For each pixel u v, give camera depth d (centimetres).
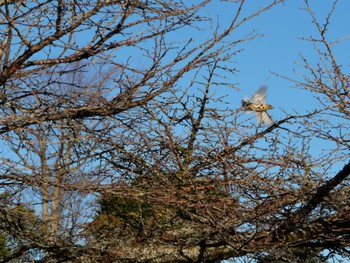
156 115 927
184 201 877
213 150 984
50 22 805
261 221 957
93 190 832
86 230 1003
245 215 938
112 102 825
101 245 1009
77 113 831
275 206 935
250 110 1021
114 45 816
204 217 934
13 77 826
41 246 930
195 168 984
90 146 908
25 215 897
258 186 961
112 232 1038
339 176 928
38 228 959
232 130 970
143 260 1020
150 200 882
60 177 829
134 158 923
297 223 955
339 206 944
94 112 834
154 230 1026
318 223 970
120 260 1012
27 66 809
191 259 1041
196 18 820
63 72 824
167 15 802
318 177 970
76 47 811
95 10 795
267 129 1006
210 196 921
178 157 937
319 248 1059
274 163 948
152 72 812
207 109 1056
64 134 861
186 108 1009
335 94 970
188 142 985
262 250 913
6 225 920
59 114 817
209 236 984
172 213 1011
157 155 940
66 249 967
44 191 855
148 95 834
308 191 944
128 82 821
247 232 963
